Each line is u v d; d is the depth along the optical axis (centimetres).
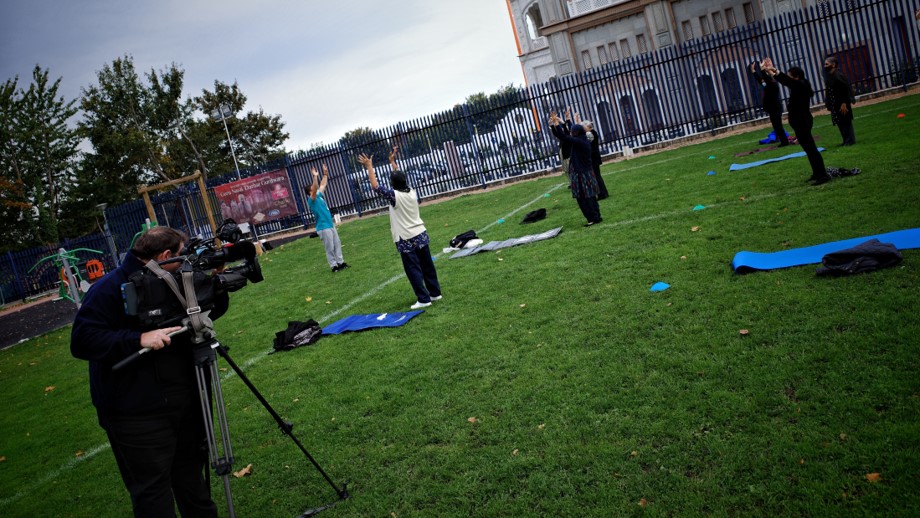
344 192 2505
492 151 2353
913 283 505
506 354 596
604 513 340
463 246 1178
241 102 5434
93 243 2777
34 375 1074
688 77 2183
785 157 1268
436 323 747
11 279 2758
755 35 2103
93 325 332
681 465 364
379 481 435
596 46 3531
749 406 401
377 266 1234
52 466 621
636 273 735
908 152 1015
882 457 324
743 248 725
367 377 630
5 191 4206
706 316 557
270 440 543
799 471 332
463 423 484
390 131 2423
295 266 1516
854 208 765
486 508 372
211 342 351
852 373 405
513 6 4541
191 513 377
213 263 373
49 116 4594
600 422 431
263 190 2420
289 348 798
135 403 335
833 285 546
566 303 696
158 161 4906
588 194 1057
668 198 1141
